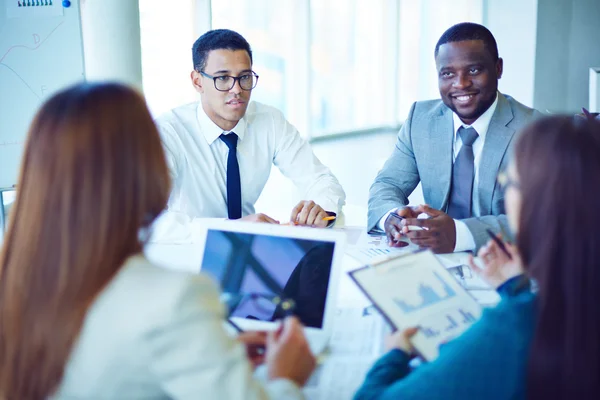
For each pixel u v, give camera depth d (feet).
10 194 13.42
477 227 6.55
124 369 3.02
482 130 7.72
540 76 21.29
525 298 3.77
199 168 8.45
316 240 4.93
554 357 3.33
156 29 17.56
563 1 21.06
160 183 3.23
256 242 5.06
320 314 4.73
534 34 20.86
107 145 3.04
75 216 3.02
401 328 4.21
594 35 21.49
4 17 10.41
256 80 8.25
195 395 2.99
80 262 3.02
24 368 3.12
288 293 4.85
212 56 7.83
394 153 8.54
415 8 25.85
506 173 3.72
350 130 25.30
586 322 3.28
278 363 3.76
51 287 3.04
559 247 3.32
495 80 7.56
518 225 3.52
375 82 25.98
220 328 3.10
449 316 4.33
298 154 8.86
